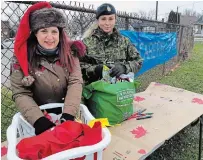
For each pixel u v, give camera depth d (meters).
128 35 3.42
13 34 2.07
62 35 1.52
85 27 2.67
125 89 1.90
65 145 1.09
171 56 6.56
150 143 1.70
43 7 1.43
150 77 5.25
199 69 7.22
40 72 1.48
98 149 1.07
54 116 1.53
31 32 1.45
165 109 2.31
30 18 1.39
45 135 1.13
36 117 1.29
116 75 1.99
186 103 2.47
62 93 1.57
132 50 2.25
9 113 2.72
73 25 2.54
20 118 1.41
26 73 1.41
